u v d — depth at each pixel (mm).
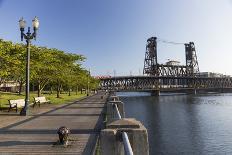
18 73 31453
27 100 22703
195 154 29844
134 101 123250
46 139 12180
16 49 29797
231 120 57062
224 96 173250
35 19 21922
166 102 115375
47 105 35156
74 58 55906
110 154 4770
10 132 14055
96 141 11586
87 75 89438
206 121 55750
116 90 172500
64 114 23516
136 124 4918
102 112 25250
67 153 9719
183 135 40219
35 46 37000
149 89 182500
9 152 9859
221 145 34000
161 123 52969
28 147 10633
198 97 161375
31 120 19234
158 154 30047
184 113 71250
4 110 25938
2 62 26188
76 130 14602
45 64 40219
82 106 33250
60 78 48438
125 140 3969
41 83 47531
